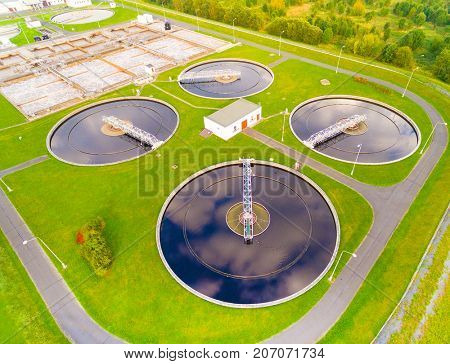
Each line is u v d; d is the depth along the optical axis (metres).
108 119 62.47
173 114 66.75
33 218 45.66
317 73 77.94
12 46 103.25
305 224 43.94
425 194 46.56
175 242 42.56
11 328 34.16
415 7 114.75
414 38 89.50
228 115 59.09
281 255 40.59
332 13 117.75
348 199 46.16
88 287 37.38
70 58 92.38
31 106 70.50
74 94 74.56
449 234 41.59
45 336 33.50
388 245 40.34
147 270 38.81
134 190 49.16
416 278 37.06
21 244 42.28
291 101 67.88
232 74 77.75
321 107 67.19
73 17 130.12
